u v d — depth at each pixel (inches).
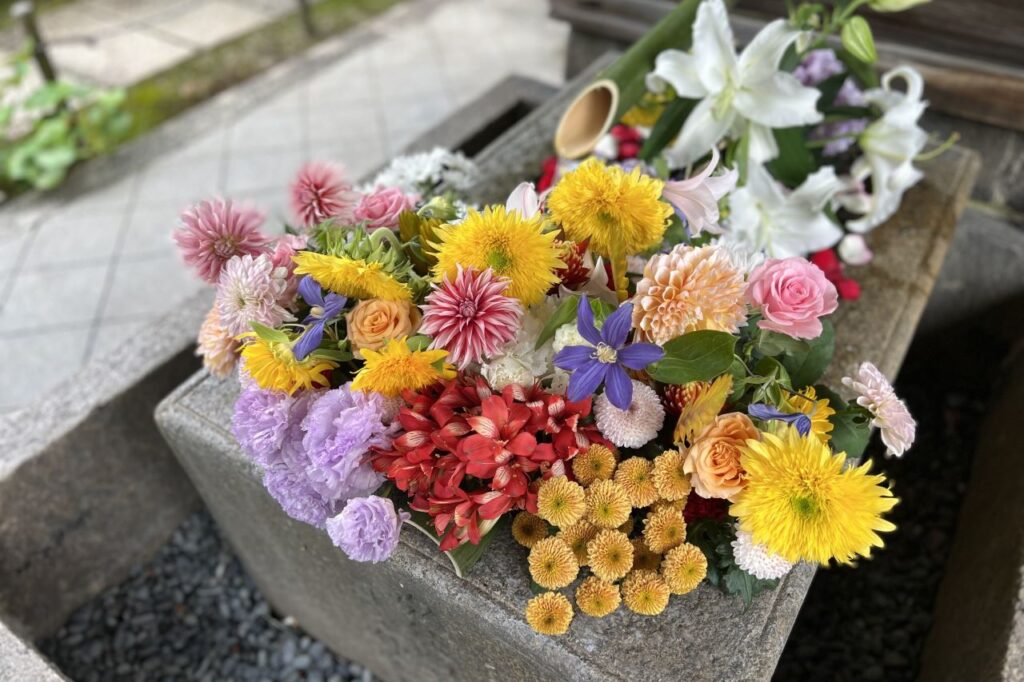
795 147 51.4
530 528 33.8
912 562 64.7
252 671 59.2
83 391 56.2
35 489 53.6
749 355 33.3
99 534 59.6
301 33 137.9
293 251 35.8
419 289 33.7
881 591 63.1
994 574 49.9
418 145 75.7
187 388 45.9
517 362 31.2
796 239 48.9
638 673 32.1
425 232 35.1
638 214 31.7
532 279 30.9
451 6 144.6
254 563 55.1
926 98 69.8
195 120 115.2
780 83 43.8
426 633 41.6
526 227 30.3
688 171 47.3
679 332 30.6
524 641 33.7
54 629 60.0
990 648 43.7
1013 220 70.7
